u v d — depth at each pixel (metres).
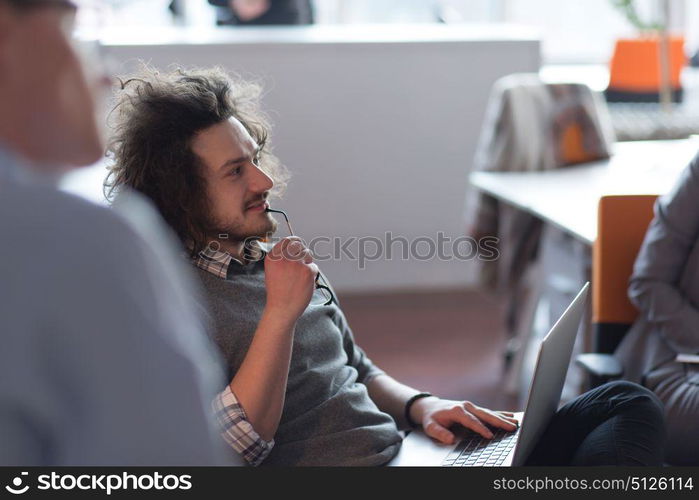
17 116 0.67
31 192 0.65
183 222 1.51
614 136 4.64
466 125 4.77
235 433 1.38
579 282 3.02
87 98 0.69
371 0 5.96
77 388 0.65
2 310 0.63
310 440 1.54
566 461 1.64
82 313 0.64
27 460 0.64
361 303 4.68
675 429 2.04
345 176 4.72
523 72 4.76
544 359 1.41
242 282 1.54
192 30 4.93
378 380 1.82
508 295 3.64
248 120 1.73
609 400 1.66
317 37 4.65
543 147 3.65
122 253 0.66
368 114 4.69
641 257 2.20
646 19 6.03
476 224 3.54
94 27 2.26
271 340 1.40
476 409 1.71
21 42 0.67
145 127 1.50
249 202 1.54
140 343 0.66
